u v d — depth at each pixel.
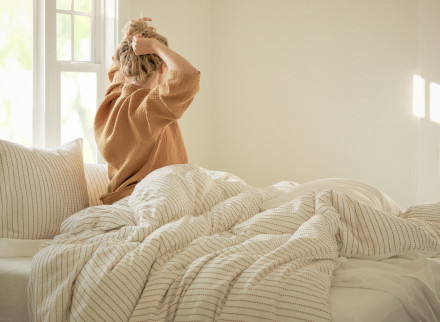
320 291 1.95
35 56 3.62
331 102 4.68
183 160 2.98
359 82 4.56
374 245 2.39
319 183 2.81
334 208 2.47
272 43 4.85
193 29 4.83
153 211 2.41
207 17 4.99
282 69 4.84
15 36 3.51
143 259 2.09
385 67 4.45
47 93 3.63
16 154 2.74
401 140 4.44
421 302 2.15
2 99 3.46
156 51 2.70
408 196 4.46
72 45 3.82
